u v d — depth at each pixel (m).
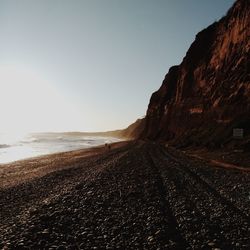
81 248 8.52
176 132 84.44
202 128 56.59
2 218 12.52
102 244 8.83
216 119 51.72
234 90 49.59
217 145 42.50
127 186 18.69
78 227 10.55
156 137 106.81
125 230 10.13
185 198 14.95
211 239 9.18
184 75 90.56
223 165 29.56
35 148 92.00
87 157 48.28
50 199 15.61
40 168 35.47
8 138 166.50
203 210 12.61
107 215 12.13
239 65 52.31
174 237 9.42
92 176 24.08
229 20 64.50
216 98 56.44
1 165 41.59
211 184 18.86
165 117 108.81
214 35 85.88
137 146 72.94
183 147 55.09
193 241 9.03
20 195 17.81
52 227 10.59
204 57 78.12
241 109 44.62
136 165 30.27
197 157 38.69
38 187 20.50
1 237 9.66
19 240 9.23
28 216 12.30
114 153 52.66
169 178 21.28
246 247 8.50
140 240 9.14
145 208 13.13
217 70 63.72
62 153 64.69
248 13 54.66
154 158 37.72
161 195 15.76
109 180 21.44
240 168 27.17
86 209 13.18
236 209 12.80
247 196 15.26
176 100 97.56
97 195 16.19
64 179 23.78
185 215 11.86
